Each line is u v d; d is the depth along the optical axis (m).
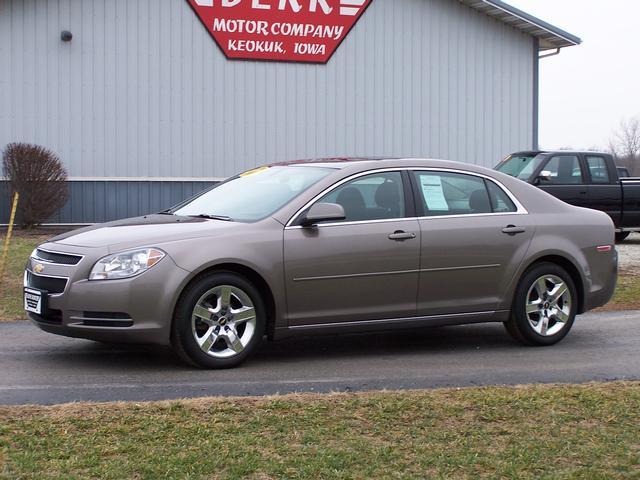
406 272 7.29
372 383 6.41
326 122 21.78
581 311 8.20
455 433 5.02
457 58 22.55
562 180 17.14
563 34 22.52
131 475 4.25
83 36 20.09
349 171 7.31
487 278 7.64
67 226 20.14
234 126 21.16
